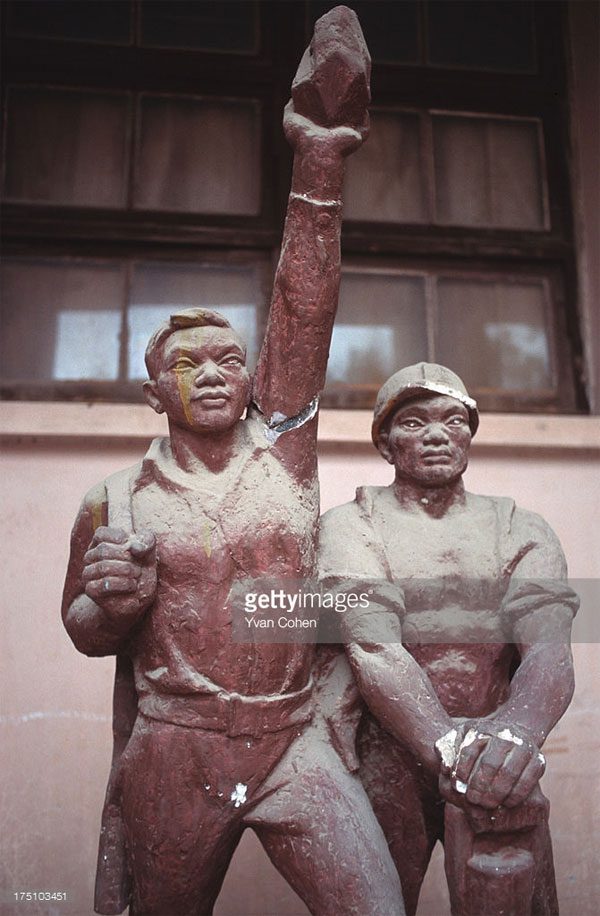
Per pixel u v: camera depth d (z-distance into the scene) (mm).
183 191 3363
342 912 1646
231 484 1813
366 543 1928
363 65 1759
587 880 2605
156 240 3297
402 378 2023
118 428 2906
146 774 1742
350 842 1687
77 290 3262
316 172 1779
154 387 1898
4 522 2799
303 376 1845
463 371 3295
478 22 3551
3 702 2645
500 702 1876
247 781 1727
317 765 1762
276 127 3430
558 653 1812
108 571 1699
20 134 3340
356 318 3301
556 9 3533
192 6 3496
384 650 1805
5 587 2744
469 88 3508
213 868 1761
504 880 1615
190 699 1735
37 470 2857
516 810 1635
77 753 2623
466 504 2004
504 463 2988
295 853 1699
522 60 3549
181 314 1887
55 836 2553
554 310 3375
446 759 1661
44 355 3195
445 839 1691
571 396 3305
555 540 1969
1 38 3383
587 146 3432
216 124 3430
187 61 3447
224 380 1836
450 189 3439
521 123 3512
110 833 1844
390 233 3359
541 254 3395
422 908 2514
